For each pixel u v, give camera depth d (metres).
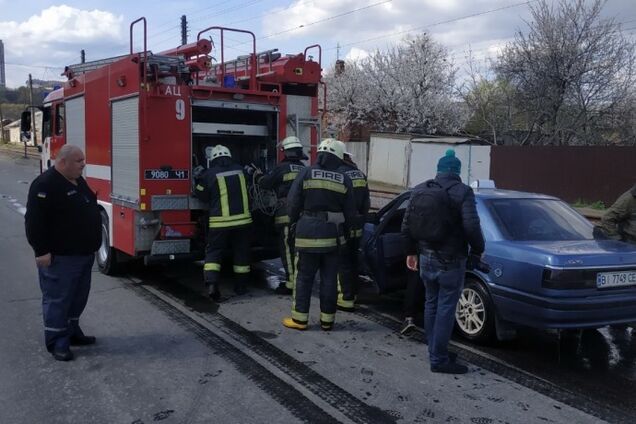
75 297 4.76
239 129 7.18
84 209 4.57
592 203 18.52
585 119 23.25
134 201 6.51
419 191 4.38
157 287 7.09
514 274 4.65
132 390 4.04
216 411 3.73
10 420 3.58
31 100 54.06
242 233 6.69
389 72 31.03
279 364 4.55
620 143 23.78
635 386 4.26
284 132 7.44
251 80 7.62
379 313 6.11
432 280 4.36
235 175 6.45
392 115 31.77
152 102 6.38
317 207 5.27
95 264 8.37
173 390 4.04
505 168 20.73
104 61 7.95
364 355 4.80
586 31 22.55
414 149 24.48
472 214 4.15
